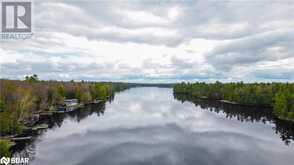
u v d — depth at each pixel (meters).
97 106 106.44
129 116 80.75
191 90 193.75
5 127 48.94
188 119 75.44
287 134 55.34
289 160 37.62
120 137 51.72
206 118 77.44
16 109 56.78
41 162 35.94
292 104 74.19
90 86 131.62
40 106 76.00
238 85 145.12
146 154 40.22
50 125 63.53
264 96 104.94
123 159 37.59
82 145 45.25
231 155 39.88
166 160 37.25
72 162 36.12
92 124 66.12
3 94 61.25
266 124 67.44
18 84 84.81
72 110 91.56
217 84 168.25
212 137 52.34
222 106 109.56
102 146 44.75
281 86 109.88
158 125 65.50
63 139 49.47
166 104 119.81
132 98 158.50
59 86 108.12
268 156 39.47
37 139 49.16
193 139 50.56
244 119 75.50
